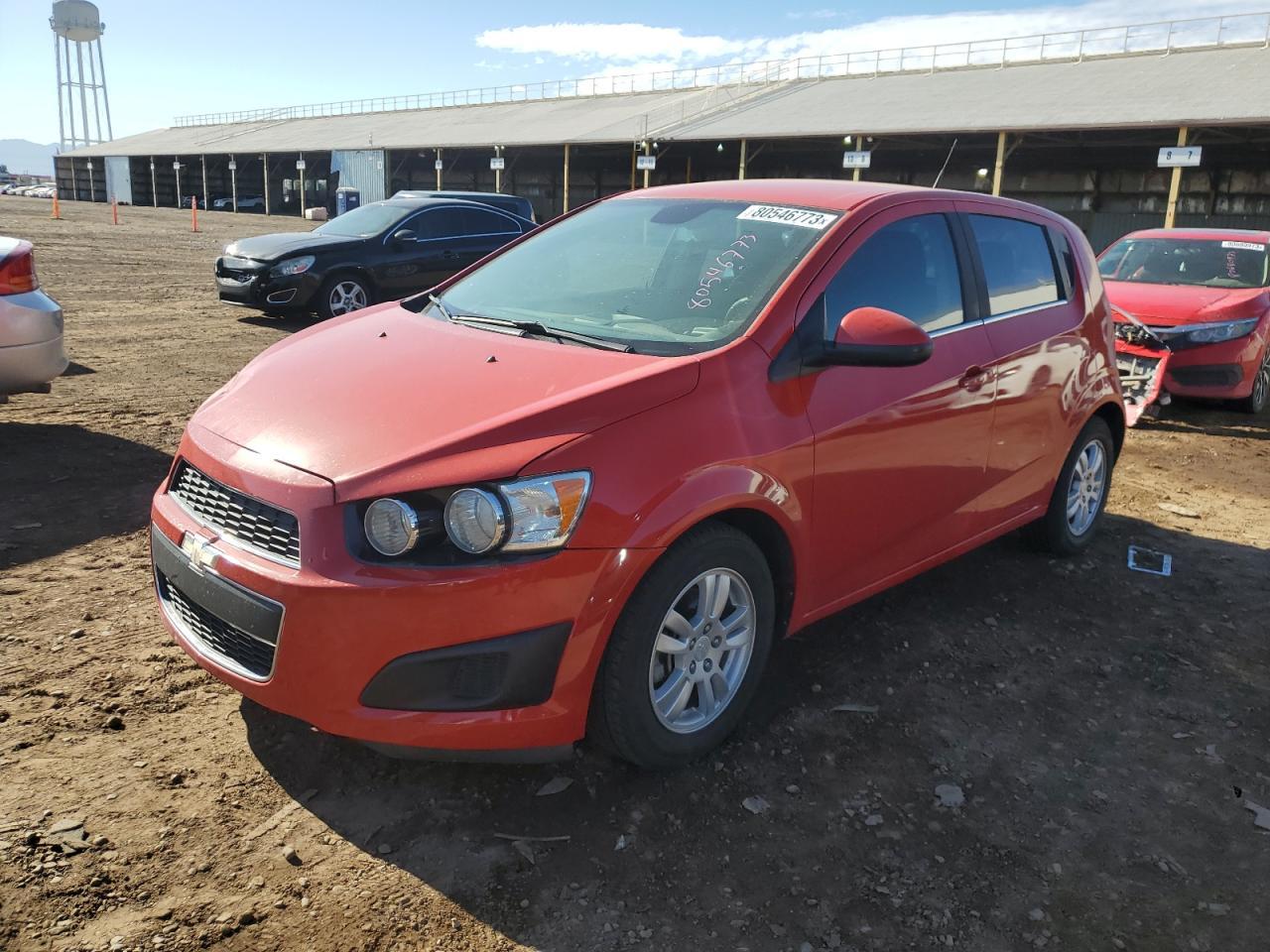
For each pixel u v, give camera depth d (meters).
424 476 2.36
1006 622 3.97
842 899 2.35
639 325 3.12
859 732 3.09
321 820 2.52
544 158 54.03
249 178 69.31
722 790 2.75
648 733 2.66
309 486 2.39
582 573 2.41
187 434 2.88
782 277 3.09
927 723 3.17
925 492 3.51
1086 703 3.36
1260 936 2.31
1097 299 4.61
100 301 12.36
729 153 45.03
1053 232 4.40
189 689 3.10
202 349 9.27
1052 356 4.11
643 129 39.69
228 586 2.50
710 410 2.71
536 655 2.40
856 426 3.09
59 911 2.14
